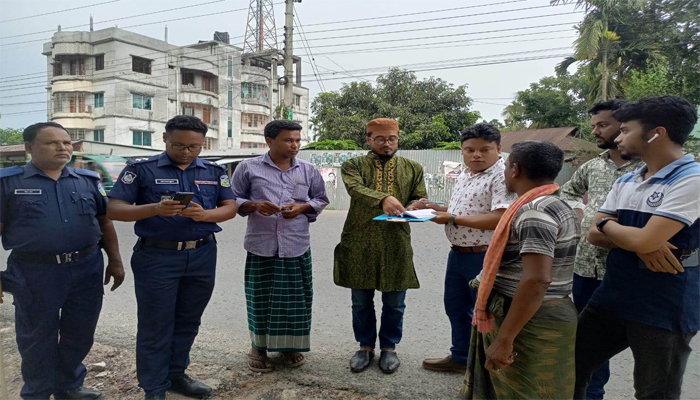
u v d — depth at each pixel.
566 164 12.53
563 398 1.91
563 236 1.84
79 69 25.47
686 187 1.75
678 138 1.84
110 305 4.72
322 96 19.02
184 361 2.84
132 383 2.98
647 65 8.80
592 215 2.56
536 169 1.88
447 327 4.06
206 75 29.91
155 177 2.64
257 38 30.12
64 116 25.28
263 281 3.12
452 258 2.98
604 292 2.09
